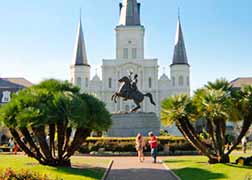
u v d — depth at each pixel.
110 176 18.08
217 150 20.94
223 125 20.75
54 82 21.09
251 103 20.09
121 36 85.81
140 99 34.38
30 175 12.04
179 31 84.44
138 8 88.62
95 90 83.44
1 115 19.03
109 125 20.39
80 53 83.75
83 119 18.78
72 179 16.14
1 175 11.59
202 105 20.19
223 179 16.30
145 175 18.33
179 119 20.70
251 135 48.88
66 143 20.12
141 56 85.00
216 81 21.27
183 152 29.19
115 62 84.44
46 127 21.34
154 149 23.61
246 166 19.50
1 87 73.25
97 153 29.19
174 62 83.50
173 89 83.06
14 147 31.66
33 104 18.95
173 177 17.69
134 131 33.12
